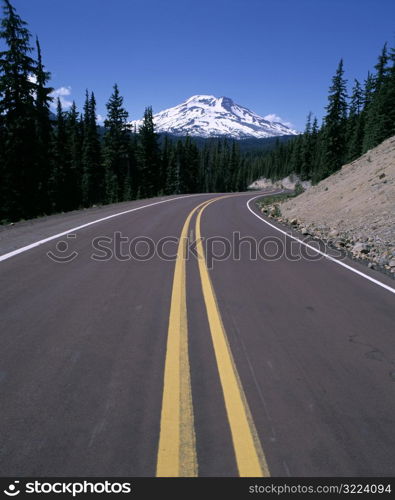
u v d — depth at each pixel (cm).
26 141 2392
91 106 5397
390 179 1469
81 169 4769
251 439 226
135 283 548
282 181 12062
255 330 396
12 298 462
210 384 285
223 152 11869
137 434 226
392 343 380
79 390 270
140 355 327
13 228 1034
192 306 458
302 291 552
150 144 5925
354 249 898
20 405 251
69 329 377
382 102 4225
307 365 325
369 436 235
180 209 1861
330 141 4766
